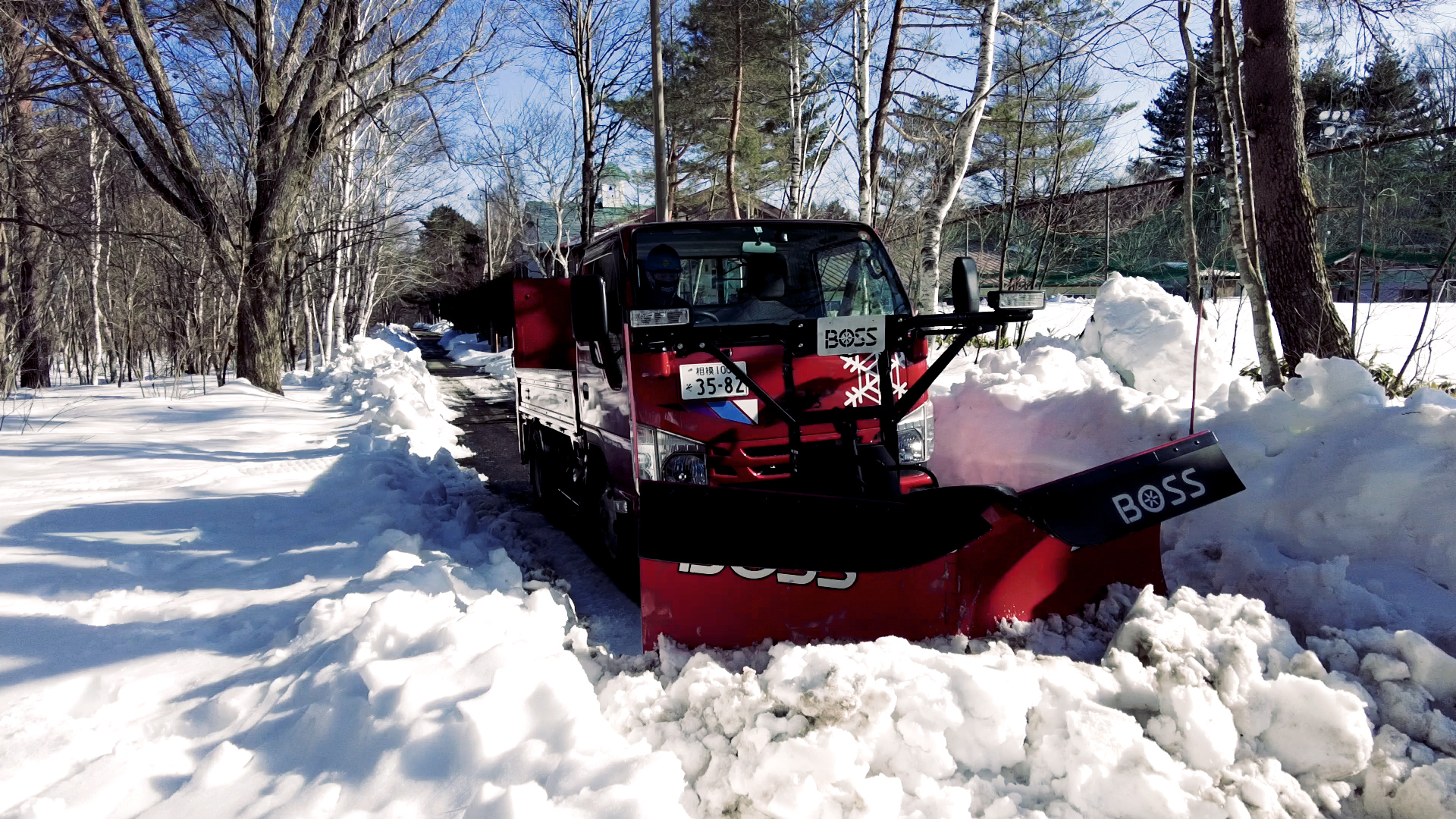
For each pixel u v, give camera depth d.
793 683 2.74
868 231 5.26
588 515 5.89
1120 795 2.36
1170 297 8.61
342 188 25.16
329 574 4.44
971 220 18.17
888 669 2.90
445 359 32.59
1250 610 3.17
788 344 4.07
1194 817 2.32
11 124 11.00
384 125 16.48
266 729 2.68
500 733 2.46
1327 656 3.03
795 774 2.38
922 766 2.54
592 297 3.89
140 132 13.59
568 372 6.12
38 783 2.42
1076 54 9.90
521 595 4.50
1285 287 8.51
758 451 4.25
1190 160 8.23
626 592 5.05
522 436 8.19
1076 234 19.09
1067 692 2.76
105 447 8.41
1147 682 2.85
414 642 3.14
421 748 2.42
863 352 3.96
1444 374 9.65
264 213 15.40
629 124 21.91
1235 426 4.87
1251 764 2.55
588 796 2.12
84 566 4.36
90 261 13.84
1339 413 4.46
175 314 15.72
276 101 15.43
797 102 17.30
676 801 2.24
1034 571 3.74
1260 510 4.41
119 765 2.43
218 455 8.34
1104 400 5.60
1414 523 3.91
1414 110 13.01
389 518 5.77
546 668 2.74
